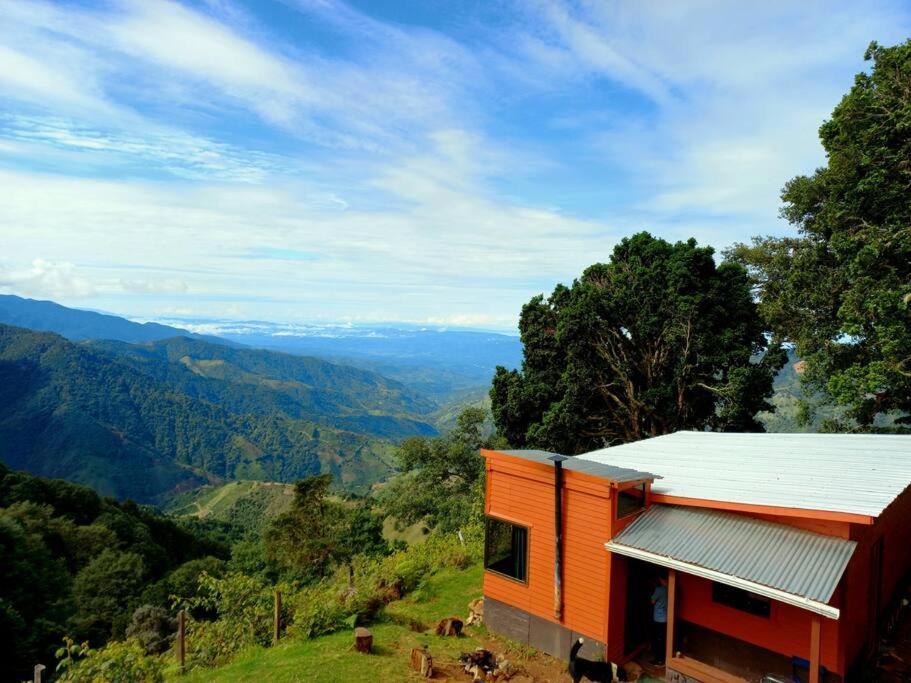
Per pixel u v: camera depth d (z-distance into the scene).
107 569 54.88
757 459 13.18
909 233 20.67
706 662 9.44
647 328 27.62
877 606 10.58
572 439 29.69
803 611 8.66
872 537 10.05
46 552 52.06
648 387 29.50
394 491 50.22
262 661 11.34
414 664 10.24
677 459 13.77
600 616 9.99
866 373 21.28
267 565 51.09
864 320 21.66
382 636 12.02
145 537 74.88
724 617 9.60
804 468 11.83
